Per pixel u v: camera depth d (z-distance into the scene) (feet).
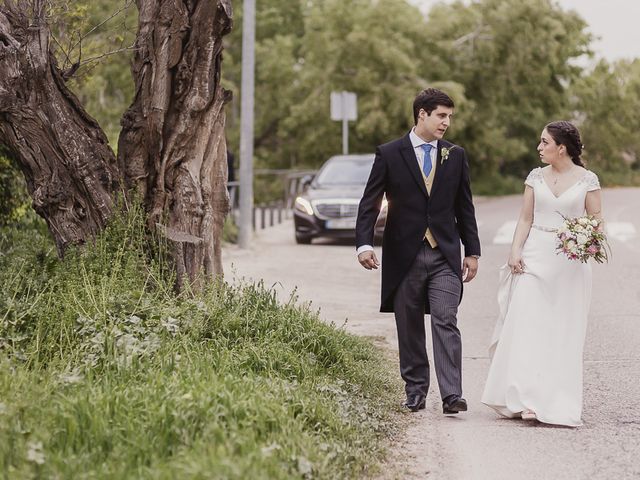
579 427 27.35
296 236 81.87
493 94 161.99
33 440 20.11
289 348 30.14
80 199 33.81
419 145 28.68
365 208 28.78
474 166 172.86
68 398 22.53
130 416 21.79
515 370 28.14
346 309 49.39
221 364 26.99
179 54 34.04
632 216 110.83
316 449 21.80
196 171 34.60
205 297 32.48
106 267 32.27
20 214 47.26
